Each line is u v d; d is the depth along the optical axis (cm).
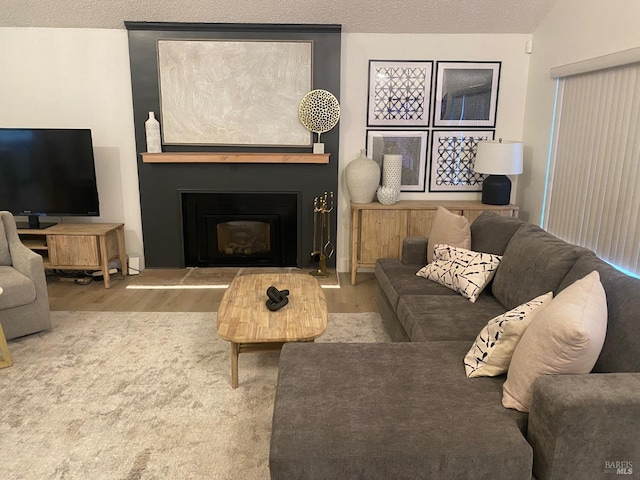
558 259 243
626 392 150
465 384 190
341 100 454
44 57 438
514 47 446
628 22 309
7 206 429
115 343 321
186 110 444
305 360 208
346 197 473
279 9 405
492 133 464
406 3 397
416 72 448
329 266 484
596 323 166
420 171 471
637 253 307
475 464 153
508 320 192
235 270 482
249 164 457
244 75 438
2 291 287
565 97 388
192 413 244
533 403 160
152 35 428
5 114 450
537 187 435
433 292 304
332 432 160
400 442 156
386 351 217
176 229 471
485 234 328
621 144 319
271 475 152
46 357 300
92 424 234
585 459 151
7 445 219
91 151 422
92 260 427
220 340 327
